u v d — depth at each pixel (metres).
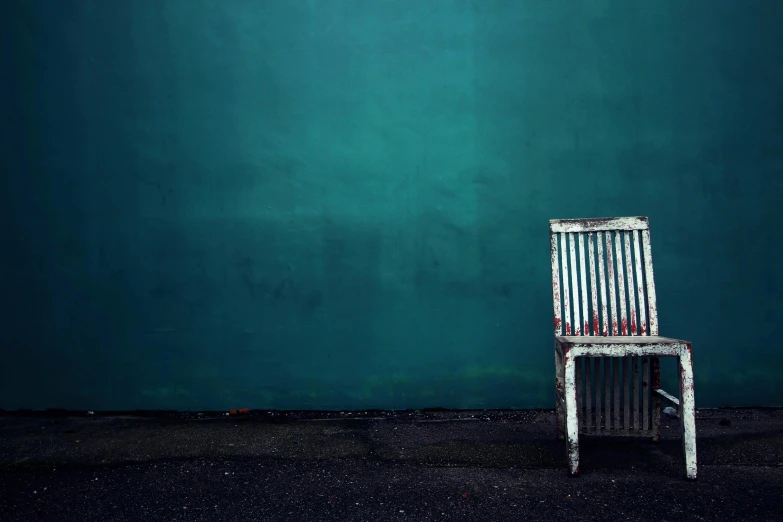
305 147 2.86
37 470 2.09
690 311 2.71
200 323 2.87
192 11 2.87
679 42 2.72
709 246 2.71
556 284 2.27
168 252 2.87
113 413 2.86
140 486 1.92
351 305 2.84
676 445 2.20
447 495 1.78
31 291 2.89
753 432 2.34
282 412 2.84
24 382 2.88
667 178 2.72
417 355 2.81
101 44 2.89
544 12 2.77
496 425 2.54
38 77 2.90
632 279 2.22
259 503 1.76
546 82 2.77
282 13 2.86
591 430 2.20
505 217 2.78
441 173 2.81
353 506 1.72
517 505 1.69
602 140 2.75
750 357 2.69
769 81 2.70
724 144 2.71
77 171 2.88
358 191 2.84
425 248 2.81
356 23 2.84
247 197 2.86
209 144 2.88
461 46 2.81
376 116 2.84
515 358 2.78
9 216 2.91
